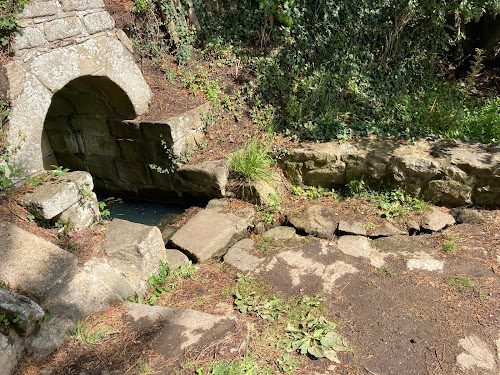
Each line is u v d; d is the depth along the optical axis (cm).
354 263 387
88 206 363
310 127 536
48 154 593
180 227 477
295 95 576
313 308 330
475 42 670
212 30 609
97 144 552
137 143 518
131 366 244
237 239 441
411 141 504
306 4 601
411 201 470
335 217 457
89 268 316
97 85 477
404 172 468
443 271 367
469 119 520
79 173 365
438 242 409
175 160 504
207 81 553
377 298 339
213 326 274
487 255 384
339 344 292
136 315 288
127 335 269
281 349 285
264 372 260
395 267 378
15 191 348
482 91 633
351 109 565
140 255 341
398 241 415
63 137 574
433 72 630
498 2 548
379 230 434
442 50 652
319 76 576
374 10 601
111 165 562
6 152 353
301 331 301
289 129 550
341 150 496
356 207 472
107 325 277
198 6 595
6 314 247
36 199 328
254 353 269
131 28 531
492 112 516
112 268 328
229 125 551
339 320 318
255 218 465
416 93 604
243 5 613
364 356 285
